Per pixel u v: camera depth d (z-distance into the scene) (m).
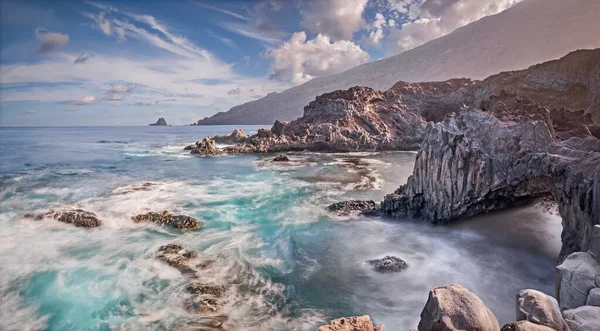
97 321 10.17
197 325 9.97
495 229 16.92
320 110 72.38
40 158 51.84
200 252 15.41
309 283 12.70
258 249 15.97
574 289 7.18
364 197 26.53
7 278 12.71
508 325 5.27
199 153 57.22
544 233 15.91
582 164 11.77
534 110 18.44
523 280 12.68
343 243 16.75
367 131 66.25
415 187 19.75
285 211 22.41
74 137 121.06
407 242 16.75
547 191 14.36
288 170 40.28
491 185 15.78
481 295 11.69
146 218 19.72
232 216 21.23
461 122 18.30
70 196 25.61
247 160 50.06
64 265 13.83
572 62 55.94
